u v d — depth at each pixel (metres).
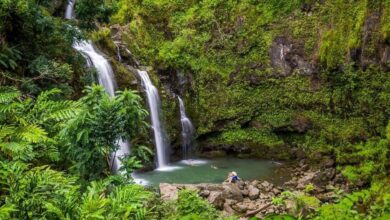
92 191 4.57
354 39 13.62
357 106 13.86
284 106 15.38
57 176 4.61
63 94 9.65
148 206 6.36
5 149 5.22
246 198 10.31
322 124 14.59
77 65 11.27
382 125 13.27
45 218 3.72
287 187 11.41
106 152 5.64
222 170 13.45
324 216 4.03
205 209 6.83
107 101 5.75
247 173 13.07
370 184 10.95
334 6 14.60
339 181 11.66
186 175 12.73
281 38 15.49
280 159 15.01
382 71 13.24
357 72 13.73
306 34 15.08
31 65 9.10
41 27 9.39
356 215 4.09
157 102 14.85
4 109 5.81
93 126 5.58
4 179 4.25
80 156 5.60
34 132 5.39
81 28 10.75
